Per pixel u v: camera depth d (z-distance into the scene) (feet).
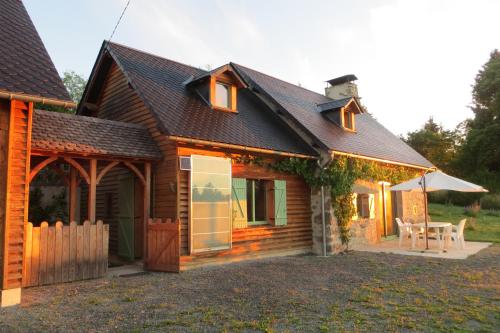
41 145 23.61
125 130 30.55
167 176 29.76
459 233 39.83
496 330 15.01
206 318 16.47
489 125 112.16
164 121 29.09
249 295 20.62
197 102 36.91
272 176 37.01
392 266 29.94
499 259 32.81
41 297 20.17
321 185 39.29
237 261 32.91
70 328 15.25
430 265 30.17
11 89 18.67
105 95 40.63
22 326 15.52
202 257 30.22
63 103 20.39
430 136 122.83
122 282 23.97
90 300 19.44
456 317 16.57
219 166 31.76
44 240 23.06
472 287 22.52
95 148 26.14
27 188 19.89
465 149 115.65
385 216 50.31
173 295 20.59
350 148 42.57
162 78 37.93
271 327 15.34
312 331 14.94
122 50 38.58
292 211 38.75
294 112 43.83
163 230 28.02
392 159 49.62
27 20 25.89
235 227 33.09
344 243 40.45
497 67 117.70
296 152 37.27
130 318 16.52
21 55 21.94
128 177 33.58
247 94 47.21
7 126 19.34
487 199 86.07
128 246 33.04
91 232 25.23
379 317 16.74
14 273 19.04
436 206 88.79
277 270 28.45
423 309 17.90
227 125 35.17
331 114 51.96
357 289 22.09
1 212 18.88
